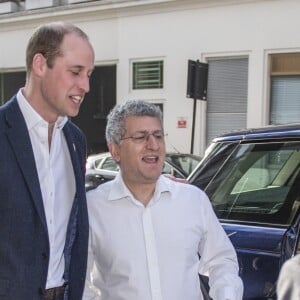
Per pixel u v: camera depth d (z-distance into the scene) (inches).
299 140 112.4
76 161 84.8
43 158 80.3
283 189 110.7
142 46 506.0
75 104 80.0
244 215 112.3
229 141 123.2
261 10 436.1
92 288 88.7
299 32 421.7
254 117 446.0
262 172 116.0
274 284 101.0
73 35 78.2
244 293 105.1
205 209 90.0
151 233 85.0
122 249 84.9
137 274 84.0
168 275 84.0
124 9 510.0
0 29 611.2
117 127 86.0
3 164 74.2
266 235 105.0
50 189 80.0
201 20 467.5
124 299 84.2
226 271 87.5
